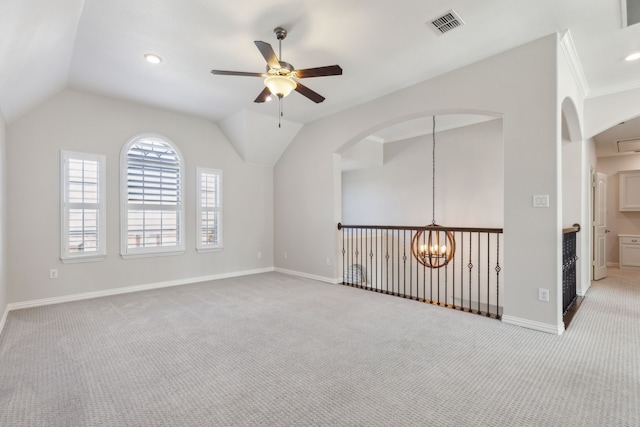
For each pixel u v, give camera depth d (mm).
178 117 4977
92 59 3324
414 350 2516
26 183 3723
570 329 2957
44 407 1777
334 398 1870
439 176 6004
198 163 5172
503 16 2623
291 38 2951
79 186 4074
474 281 5590
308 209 5469
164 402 1834
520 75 3066
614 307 3668
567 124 4062
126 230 4418
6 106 3141
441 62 3406
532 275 2977
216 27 2781
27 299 3709
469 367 2232
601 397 1863
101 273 4230
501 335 2814
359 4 2479
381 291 4465
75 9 2449
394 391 1939
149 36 2914
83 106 4129
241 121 5039
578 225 4266
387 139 6652
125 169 4426
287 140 5766
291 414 1724
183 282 4969
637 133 5359
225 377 2115
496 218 5324
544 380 2053
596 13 2572
